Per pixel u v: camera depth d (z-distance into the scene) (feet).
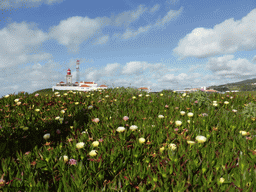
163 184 4.99
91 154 6.22
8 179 5.63
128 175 5.65
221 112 12.77
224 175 5.11
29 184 5.19
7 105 16.35
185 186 4.90
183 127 9.46
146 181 5.41
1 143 8.18
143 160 6.52
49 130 10.43
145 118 11.21
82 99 18.42
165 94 21.35
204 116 11.03
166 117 11.40
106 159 6.22
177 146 7.18
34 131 10.22
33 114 13.99
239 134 7.84
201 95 15.83
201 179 5.11
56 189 5.26
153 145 7.61
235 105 15.48
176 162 5.74
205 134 8.28
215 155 6.33
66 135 9.90
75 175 5.08
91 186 5.03
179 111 12.94
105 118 11.67
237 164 5.88
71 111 14.19
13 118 13.05
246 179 4.81
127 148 7.45
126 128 9.07
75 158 6.46
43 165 6.04
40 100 18.49
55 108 15.49
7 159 6.65
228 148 6.61
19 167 6.26
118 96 19.70
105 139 7.74
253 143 6.98
